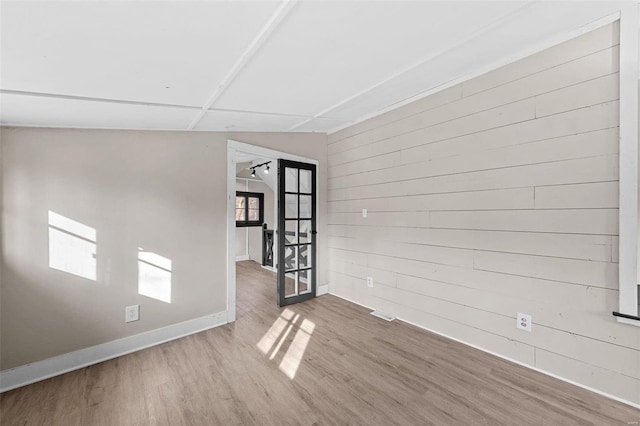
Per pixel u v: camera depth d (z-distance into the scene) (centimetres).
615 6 171
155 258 265
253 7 116
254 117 278
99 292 236
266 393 191
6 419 169
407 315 309
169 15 110
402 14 146
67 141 223
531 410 174
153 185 265
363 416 171
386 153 329
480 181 245
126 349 247
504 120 230
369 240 354
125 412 174
